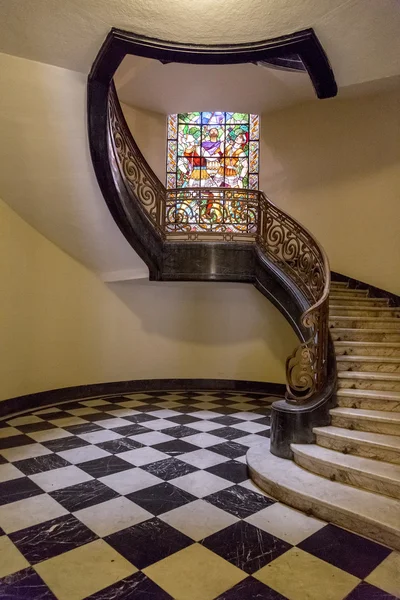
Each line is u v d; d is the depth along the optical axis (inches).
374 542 96.1
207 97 271.6
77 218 198.4
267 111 288.4
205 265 219.3
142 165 212.1
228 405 234.8
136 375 265.7
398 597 77.6
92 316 245.9
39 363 219.3
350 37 102.3
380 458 120.4
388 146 241.3
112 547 92.3
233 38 105.3
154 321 271.3
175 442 167.5
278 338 266.2
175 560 87.8
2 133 156.7
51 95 143.1
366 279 247.0
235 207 226.8
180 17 98.7
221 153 297.4
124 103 281.0
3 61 129.9
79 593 77.0
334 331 186.2
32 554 89.0
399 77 225.9
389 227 238.7
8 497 116.3
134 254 216.4
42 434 174.9
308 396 143.3
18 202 197.3
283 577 82.9
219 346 277.7
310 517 107.7
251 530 100.7
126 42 109.4
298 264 200.2
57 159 166.9
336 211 260.5
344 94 250.5
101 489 122.7
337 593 78.4
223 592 78.1
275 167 286.8
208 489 124.1
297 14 95.4
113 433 178.2
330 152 264.7
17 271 206.1
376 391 144.8
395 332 184.1
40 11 101.3
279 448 138.3
